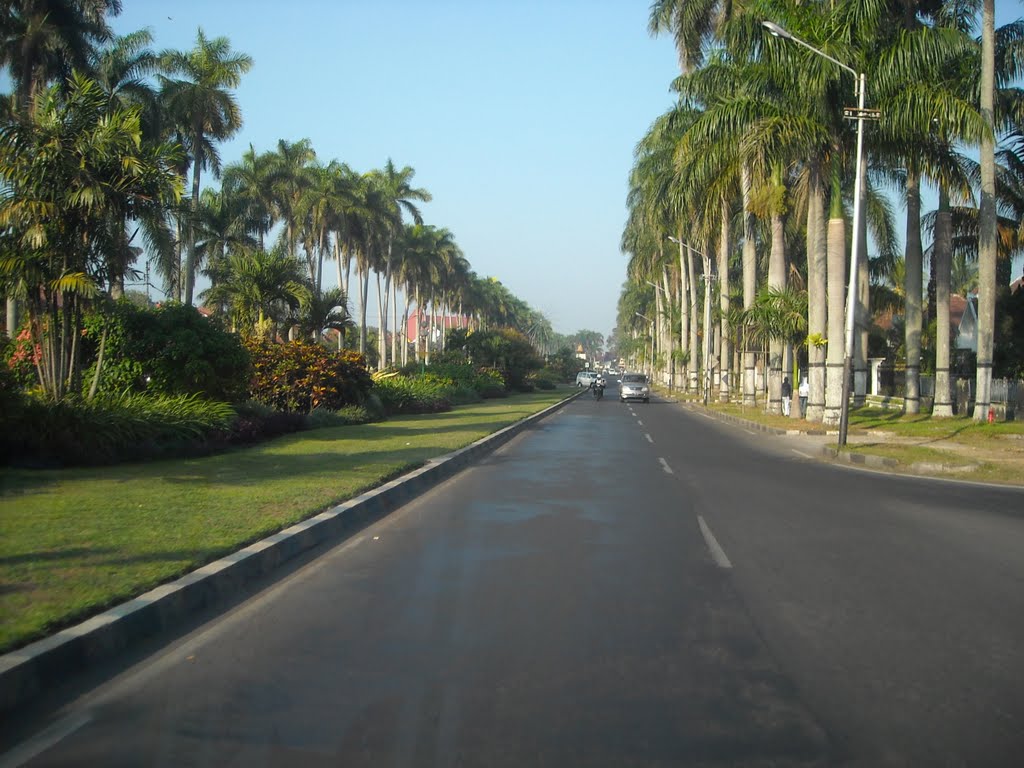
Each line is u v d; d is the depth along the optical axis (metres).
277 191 52.97
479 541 9.66
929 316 43.19
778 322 31.06
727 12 34.09
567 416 35.62
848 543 9.77
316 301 28.70
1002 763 4.36
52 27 27.97
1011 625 6.68
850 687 5.35
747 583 7.89
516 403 43.75
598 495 13.24
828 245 26.97
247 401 21.67
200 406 17.05
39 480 12.00
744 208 36.25
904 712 4.97
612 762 4.32
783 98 25.86
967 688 5.35
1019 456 19.56
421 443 19.31
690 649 6.02
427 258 73.88
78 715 4.80
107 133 14.75
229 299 27.31
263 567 8.06
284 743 4.49
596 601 7.22
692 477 15.68
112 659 5.67
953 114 22.86
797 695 5.20
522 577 8.02
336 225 55.78
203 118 40.00
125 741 4.49
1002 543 9.88
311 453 16.75
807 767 4.29
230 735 4.58
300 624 6.49
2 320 27.58
